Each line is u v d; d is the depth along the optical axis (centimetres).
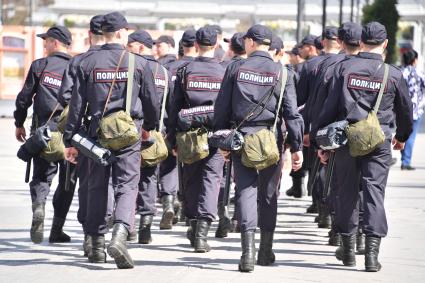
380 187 1961
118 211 1911
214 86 2258
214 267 1997
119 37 1952
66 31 2272
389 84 1961
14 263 2016
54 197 2306
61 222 2314
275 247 2308
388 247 2314
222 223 2453
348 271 1984
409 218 2852
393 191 3588
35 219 2225
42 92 2242
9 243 2303
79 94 1930
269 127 1958
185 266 2003
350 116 1952
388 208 3089
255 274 1922
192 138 2205
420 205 3172
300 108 2708
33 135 2188
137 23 11512
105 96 1920
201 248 2195
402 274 1961
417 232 2567
